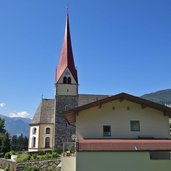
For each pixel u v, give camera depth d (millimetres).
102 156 22594
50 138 70938
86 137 27094
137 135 27484
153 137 27516
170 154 24922
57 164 38625
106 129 27516
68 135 65500
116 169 22391
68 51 70625
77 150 22594
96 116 27719
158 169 22578
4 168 44375
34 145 71375
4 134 83250
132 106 28266
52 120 72500
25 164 39000
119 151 22766
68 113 27484
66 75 69125
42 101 77250
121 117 27875
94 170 22281
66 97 68062
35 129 72500
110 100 27547
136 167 22531
